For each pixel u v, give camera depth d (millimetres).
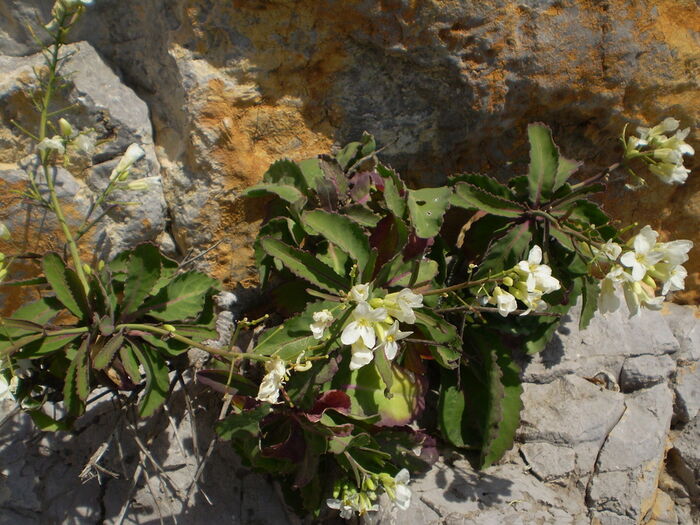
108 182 324
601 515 331
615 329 385
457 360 335
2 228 292
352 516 318
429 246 325
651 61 337
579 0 323
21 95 309
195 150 323
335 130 342
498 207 322
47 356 298
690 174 379
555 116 352
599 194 379
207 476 329
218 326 350
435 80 331
